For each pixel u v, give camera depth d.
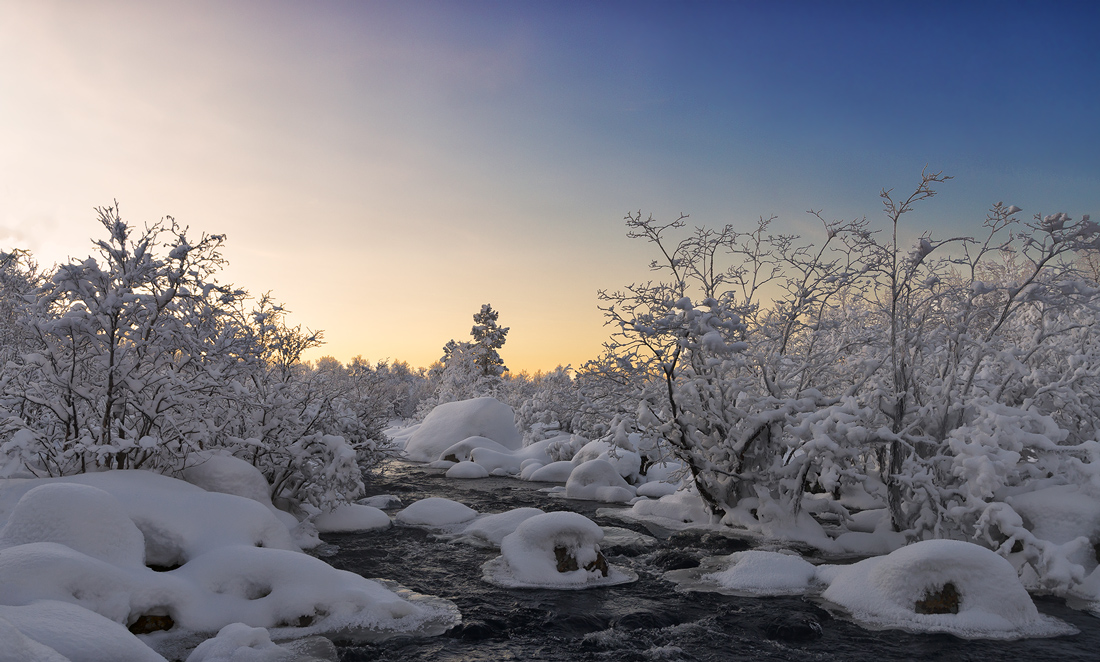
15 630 4.69
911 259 12.37
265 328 13.20
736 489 14.52
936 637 7.61
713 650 7.27
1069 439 12.20
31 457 10.31
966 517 10.86
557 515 10.49
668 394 14.46
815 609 8.58
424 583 9.68
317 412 13.10
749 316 15.01
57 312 11.03
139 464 11.06
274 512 11.86
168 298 10.24
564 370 37.75
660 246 15.52
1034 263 11.90
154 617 6.91
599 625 8.08
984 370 12.80
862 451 13.46
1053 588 9.25
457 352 59.53
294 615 7.44
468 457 27.72
